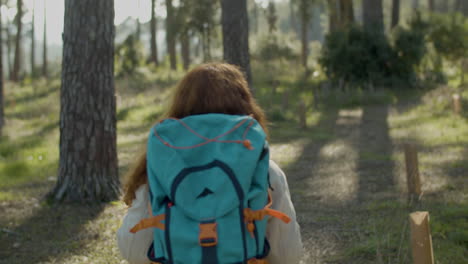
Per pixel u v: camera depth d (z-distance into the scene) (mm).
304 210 5801
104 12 5668
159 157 1516
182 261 1418
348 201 6059
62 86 5809
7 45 55406
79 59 5664
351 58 22078
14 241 4781
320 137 11523
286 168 8352
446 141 9812
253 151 1511
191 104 1687
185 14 29219
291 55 35656
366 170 7840
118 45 30094
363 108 17031
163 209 1475
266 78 25141
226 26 12305
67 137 5805
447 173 7094
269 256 1712
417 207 5438
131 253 1668
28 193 6617
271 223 1671
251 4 53844
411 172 5859
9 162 9664
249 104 1745
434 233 4531
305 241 4707
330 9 29094
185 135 1541
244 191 1454
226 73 1751
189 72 1759
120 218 5332
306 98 19188
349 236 4727
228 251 1410
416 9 24812
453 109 12805
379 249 4156
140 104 18406
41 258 4395
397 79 21766
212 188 1440
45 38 42500
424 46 22250
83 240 4801
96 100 5746
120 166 8727
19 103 22797
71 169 5797
